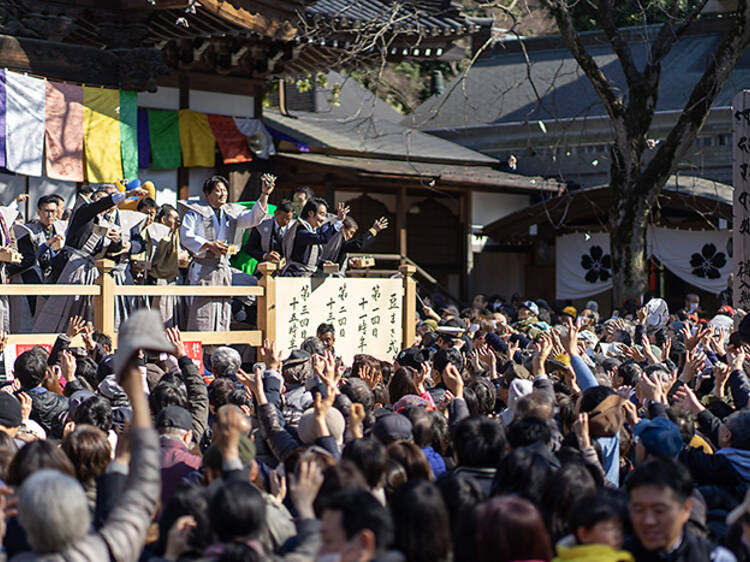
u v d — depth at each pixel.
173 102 17.78
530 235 24.47
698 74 26.58
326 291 10.93
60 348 8.15
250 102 18.72
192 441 6.27
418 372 8.36
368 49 17.97
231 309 11.06
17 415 5.73
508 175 25.33
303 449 5.00
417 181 22.91
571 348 6.98
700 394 8.73
